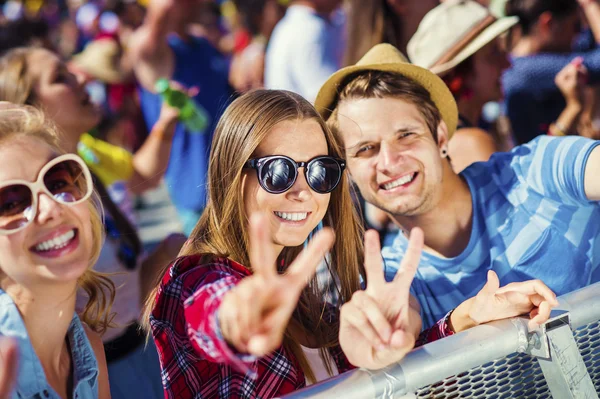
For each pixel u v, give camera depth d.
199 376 1.67
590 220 2.29
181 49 4.71
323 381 1.27
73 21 7.27
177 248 2.90
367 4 3.36
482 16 2.99
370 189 2.25
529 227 2.29
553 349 1.44
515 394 1.48
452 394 1.40
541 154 2.32
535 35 4.04
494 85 3.13
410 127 2.21
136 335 2.55
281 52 4.41
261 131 1.71
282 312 1.12
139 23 5.76
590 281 2.30
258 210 1.73
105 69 4.78
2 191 1.30
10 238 1.30
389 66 2.25
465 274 2.30
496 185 2.35
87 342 1.60
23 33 5.88
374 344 1.27
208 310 1.24
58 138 1.46
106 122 4.60
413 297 2.26
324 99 2.33
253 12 7.01
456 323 1.74
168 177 4.46
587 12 4.02
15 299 1.37
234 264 1.71
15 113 1.39
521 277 2.28
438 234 2.31
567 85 3.82
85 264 1.39
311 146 1.75
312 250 1.13
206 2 7.81
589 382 1.47
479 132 3.01
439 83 2.30
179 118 3.89
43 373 1.39
